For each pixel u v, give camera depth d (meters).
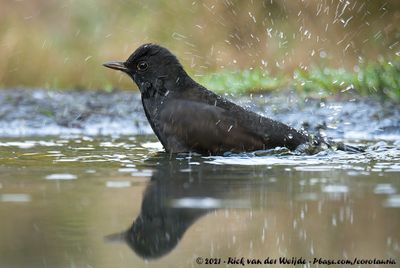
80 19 26.42
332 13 23.50
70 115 17.73
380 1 23.52
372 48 22.92
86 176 10.16
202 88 12.88
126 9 26.56
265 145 12.41
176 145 12.50
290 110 17.59
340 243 6.96
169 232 7.30
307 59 22.62
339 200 8.48
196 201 8.48
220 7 24.47
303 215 7.83
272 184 9.47
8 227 7.45
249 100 18.89
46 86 24.00
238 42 23.97
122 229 7.39
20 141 14.27
